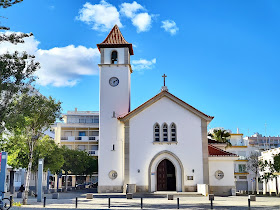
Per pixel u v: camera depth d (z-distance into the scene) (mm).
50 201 30500
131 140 39000
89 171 65812
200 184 36562
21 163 41219
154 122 39312
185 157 38406
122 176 39312
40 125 29984
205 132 38844
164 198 33500
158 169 38938
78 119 89500
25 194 27812
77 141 83375
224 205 25703
